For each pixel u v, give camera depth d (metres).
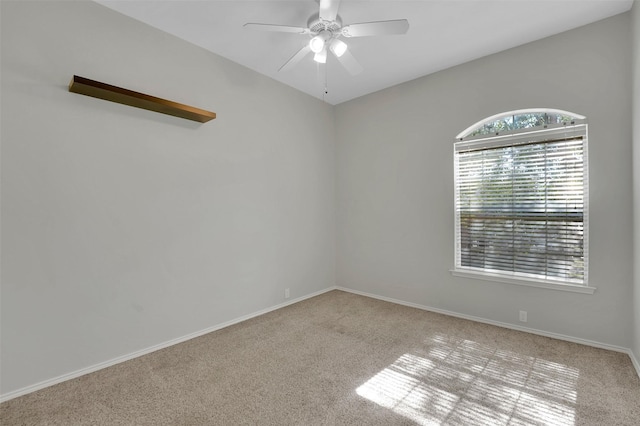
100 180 2.31
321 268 4.34
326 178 4.42
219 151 3.09
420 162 3.62
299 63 3.25
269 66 3.34
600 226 2.51
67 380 2.14
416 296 3.70
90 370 2.25
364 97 4.15
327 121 4.43
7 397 1.92
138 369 2.29
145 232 2.56
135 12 2.40
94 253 2.28
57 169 2.11
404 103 3.74
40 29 2.04
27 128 1.99
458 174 3.36
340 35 2.29
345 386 2.05
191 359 2.44
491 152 3.12
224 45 2.91
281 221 3.75
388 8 2.35
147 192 2.57
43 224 2.05
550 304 2.77
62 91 2.13
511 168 3.00
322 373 2.21
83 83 2.04
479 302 3.20
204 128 2.97
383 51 3.00
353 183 4.30
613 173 2.45
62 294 2.14
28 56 1.99
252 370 2.26
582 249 2.63
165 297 2.69
